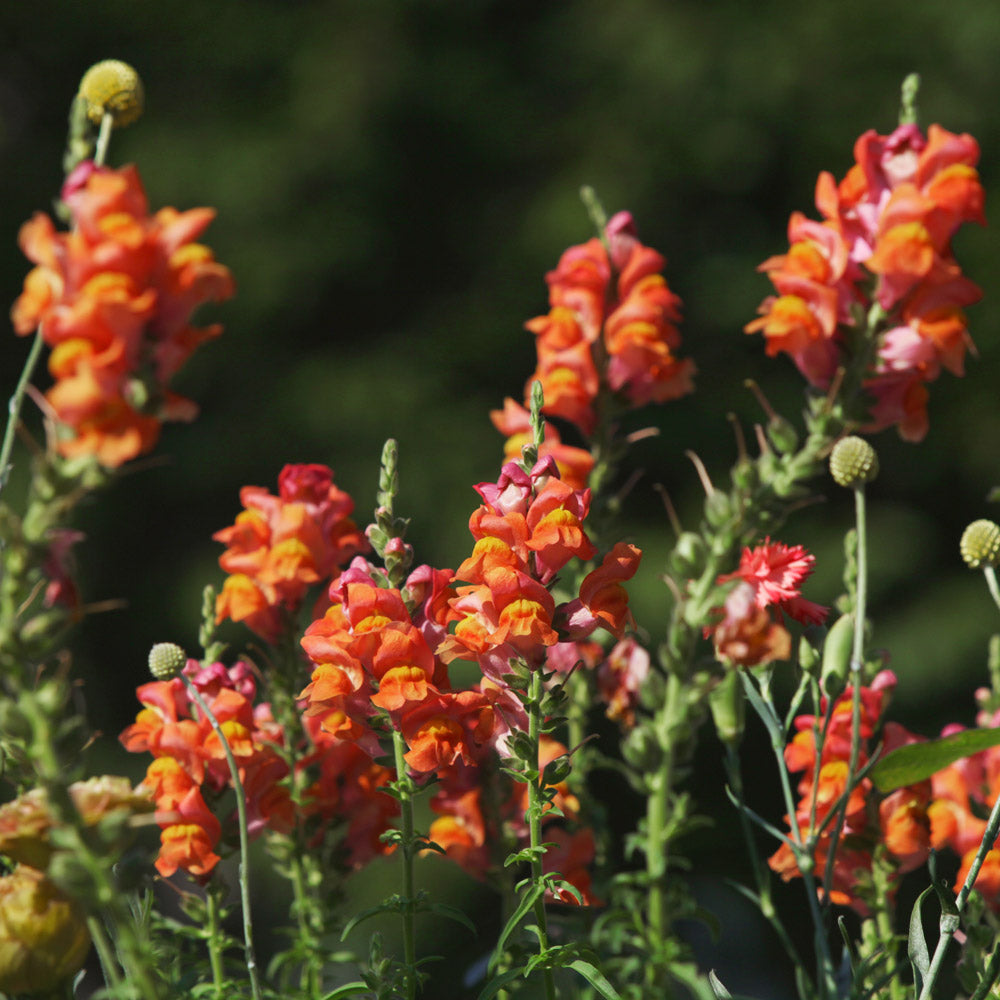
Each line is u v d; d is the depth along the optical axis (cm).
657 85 1498
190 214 213
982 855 254
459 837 335
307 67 1520
